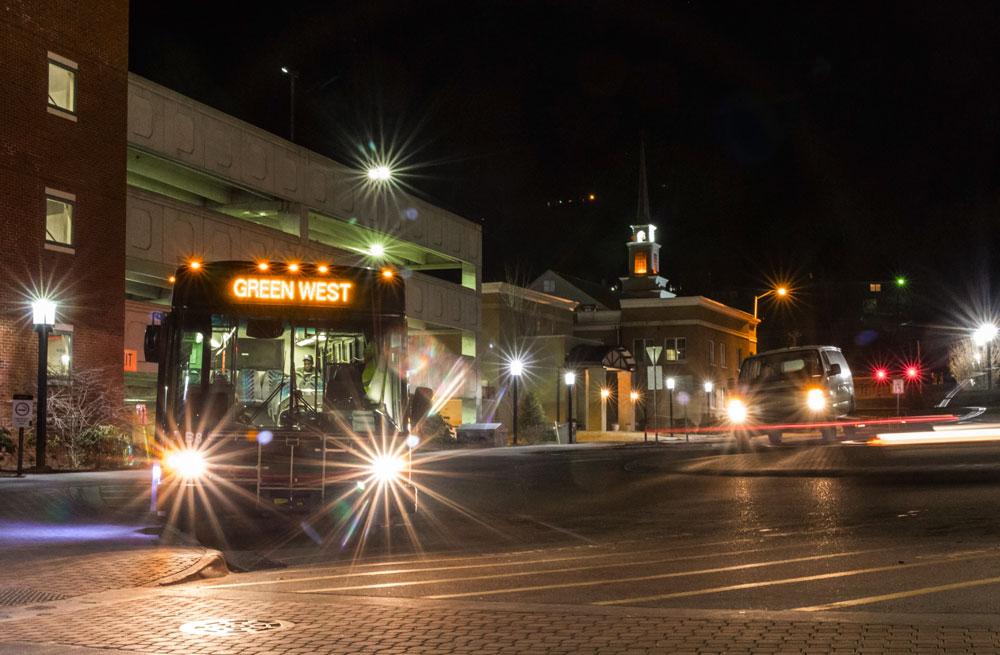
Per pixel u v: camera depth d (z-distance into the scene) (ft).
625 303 261.03
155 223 113.60
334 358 47.32
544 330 227.81
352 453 46.75
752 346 296.51
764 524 48.44
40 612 28.12
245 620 27.04
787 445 107.24
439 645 24.03
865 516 49.78
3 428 90.53
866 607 28.04
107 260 104.63
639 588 31.89
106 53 105.91
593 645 23.80
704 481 75.46
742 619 26.40
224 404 46.14
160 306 118.62
